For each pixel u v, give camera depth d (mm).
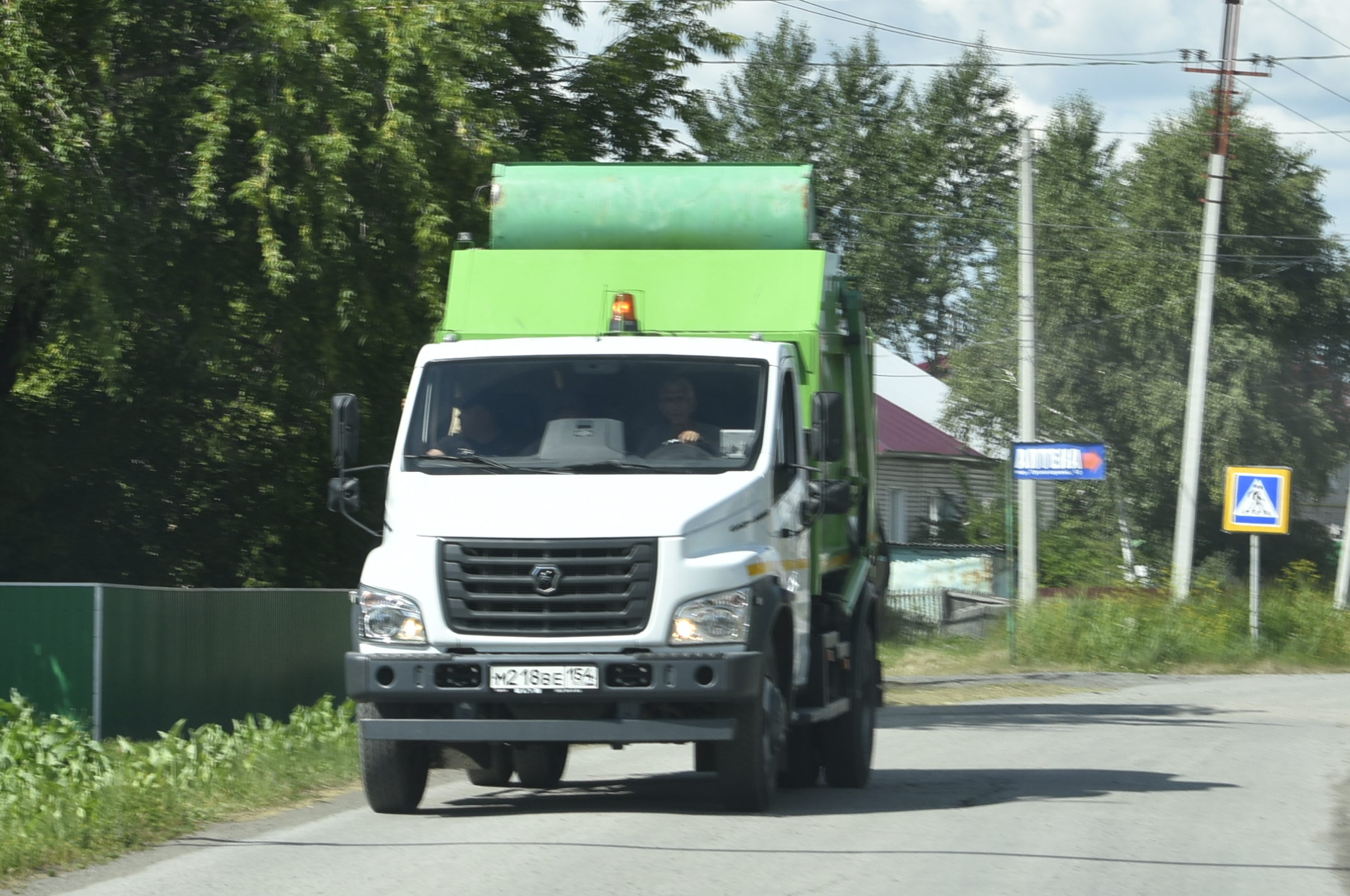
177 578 62438
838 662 30609
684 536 24641
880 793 30719
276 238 47312
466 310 29531
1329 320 133625
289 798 29078
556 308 29422
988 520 120062
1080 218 142500
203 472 61844
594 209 30672
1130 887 20594
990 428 136375
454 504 25281
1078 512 130500
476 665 24500
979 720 52438
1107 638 82000
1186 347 129625
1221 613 87562
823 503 28312
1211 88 99312
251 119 47562
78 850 22547
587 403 26766
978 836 24500
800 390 28969
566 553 24641
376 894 19625
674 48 59375
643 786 32188
